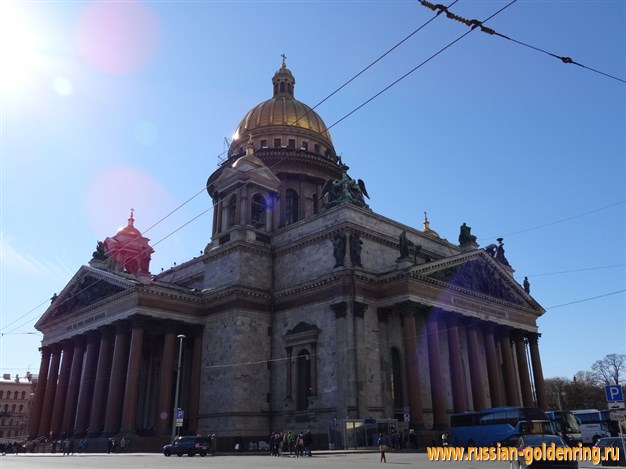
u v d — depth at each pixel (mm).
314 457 44406
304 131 93938
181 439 51250
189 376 68688
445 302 62000
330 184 71938
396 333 60969
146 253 92750
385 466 31812
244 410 60594
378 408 55656
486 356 67062
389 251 66312
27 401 187375
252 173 72625
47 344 81125
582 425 65688
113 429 61031
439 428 56062
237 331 62906
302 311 62531
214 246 72188
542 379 75000
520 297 75750
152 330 66938
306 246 66000
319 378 57906
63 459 46938
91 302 72875
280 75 105688
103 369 66750
